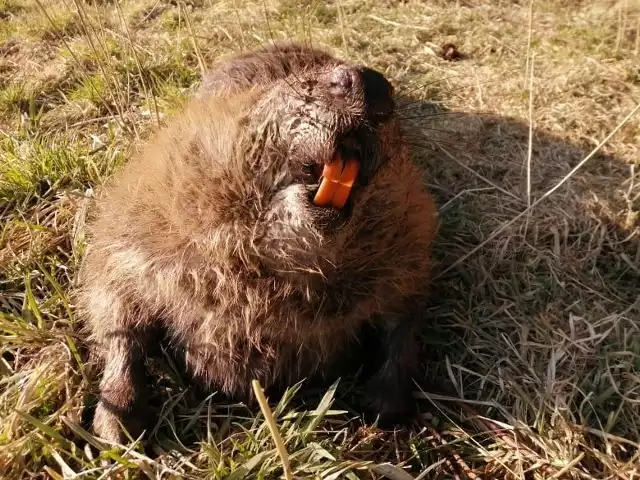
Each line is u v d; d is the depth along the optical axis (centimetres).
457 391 36
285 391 33
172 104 53
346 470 30
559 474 31
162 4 75
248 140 29
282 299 31
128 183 34
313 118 27
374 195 30
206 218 30
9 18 75
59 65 62
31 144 50
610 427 33
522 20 72
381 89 27
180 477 29
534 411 34
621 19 69
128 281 34
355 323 34
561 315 39
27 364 35
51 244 42
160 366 36
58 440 31
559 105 56
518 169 50
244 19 70
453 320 40
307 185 28
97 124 54
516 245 44
